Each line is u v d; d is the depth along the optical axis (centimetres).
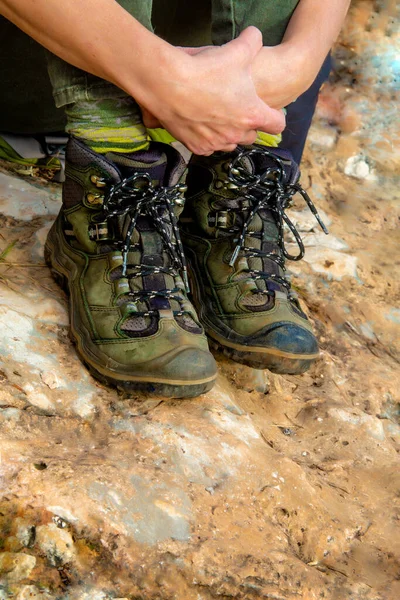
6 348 146
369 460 169
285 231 254
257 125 150
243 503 139
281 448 163
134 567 120
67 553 118
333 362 199
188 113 145
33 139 223
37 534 118
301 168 292
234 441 149
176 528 127
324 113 318
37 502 120
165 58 138
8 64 202
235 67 145
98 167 150
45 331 156
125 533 122
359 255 253
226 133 149
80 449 135
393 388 198
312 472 157
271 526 138
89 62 140
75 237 164
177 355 144
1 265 172
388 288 242
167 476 135
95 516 121
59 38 137
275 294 165
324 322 219
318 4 163
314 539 141
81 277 157
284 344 158
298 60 157
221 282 167
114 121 148
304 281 230
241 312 163
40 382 143
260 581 126
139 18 146
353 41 341
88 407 144
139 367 144
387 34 344
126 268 153
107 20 135
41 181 220
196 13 195
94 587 118
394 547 146
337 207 282
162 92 141
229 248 169
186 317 153
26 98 210
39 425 137
